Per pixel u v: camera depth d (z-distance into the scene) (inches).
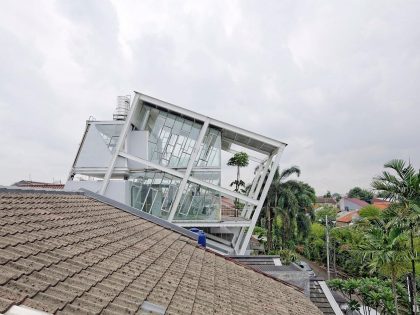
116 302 169.3
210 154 997.8
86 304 152.3
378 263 701.3
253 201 941.8
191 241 437.1
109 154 1047.0
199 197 964.0
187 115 970.7
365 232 754.2
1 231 212.5
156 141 1016.2
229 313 216.4
